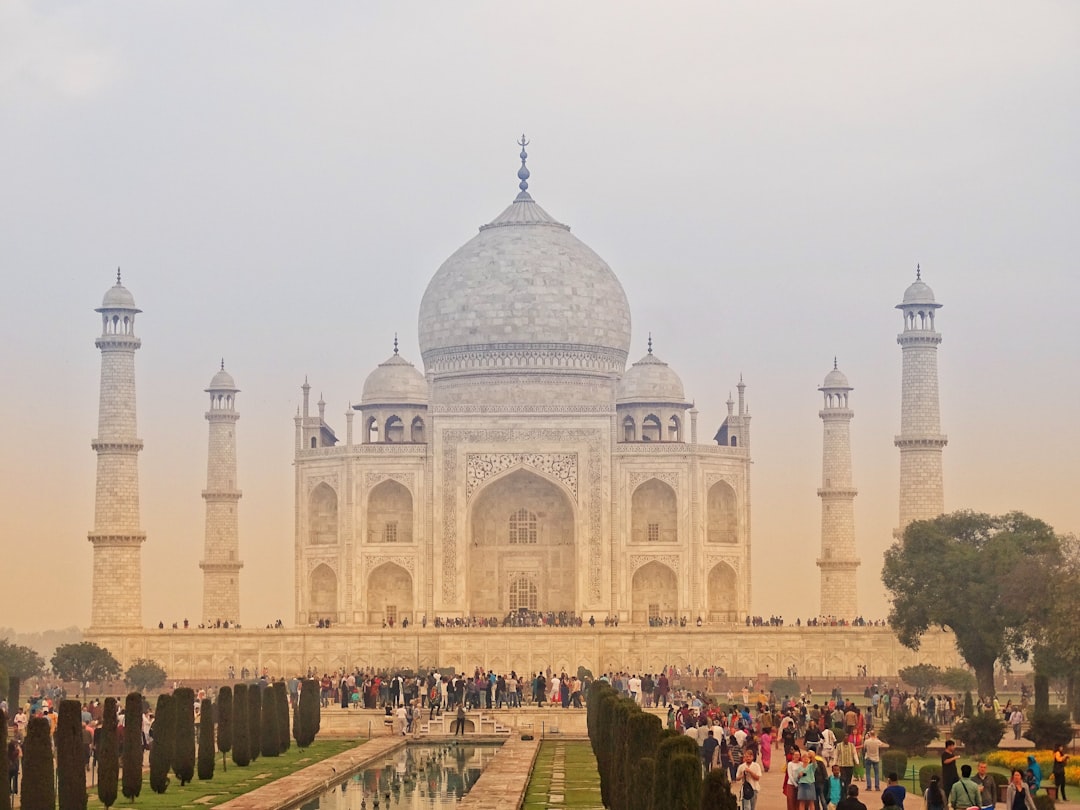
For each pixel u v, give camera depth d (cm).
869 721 12862
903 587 16712
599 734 9644
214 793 9600
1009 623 15500
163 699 9738
